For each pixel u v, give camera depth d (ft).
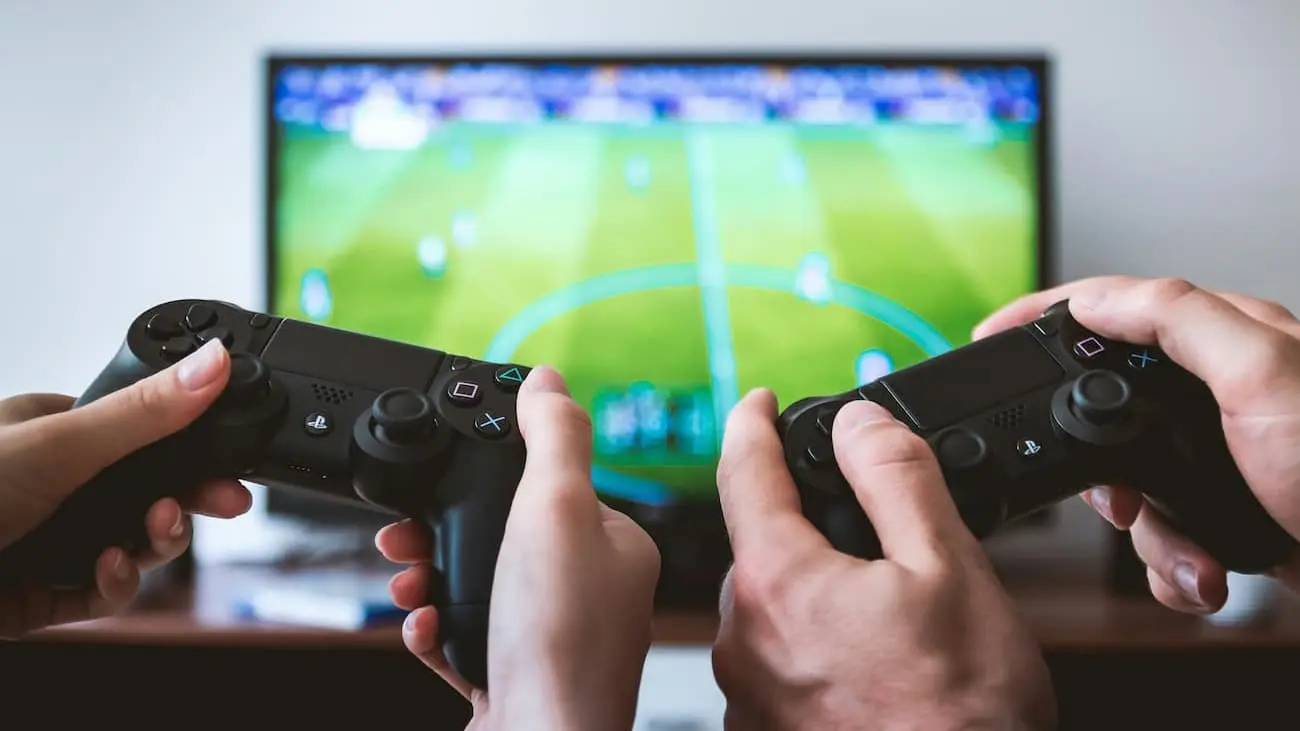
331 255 4.38
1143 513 1.95
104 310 5.01
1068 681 3.43
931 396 1.65
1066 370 1.69
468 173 4.36
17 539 1.57
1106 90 4.91
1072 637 3.41
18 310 5.01
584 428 1.45
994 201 4.34
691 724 3.31
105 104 5.03
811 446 1.49
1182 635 3.43
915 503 1.35
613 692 1.26
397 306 4.36
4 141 5.05
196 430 1.57
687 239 4.32
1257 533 1.71
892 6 4.93
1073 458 1.60
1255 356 1.56
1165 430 1.63
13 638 1.81
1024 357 1.71
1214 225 4.90
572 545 1.27
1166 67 4.91
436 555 1.49
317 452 1.56
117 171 5.02
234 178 5.00
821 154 4.33
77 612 1.80
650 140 4.34
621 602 1.31
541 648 1.22
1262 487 1.59
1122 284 1.93
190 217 5.01
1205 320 1.62
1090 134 4.92
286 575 4.28
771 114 4.33
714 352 4.30
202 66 5.03
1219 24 4.90
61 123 5.04
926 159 4.35
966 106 4.34
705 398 4.29
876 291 4.33
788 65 4.33
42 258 5.02
